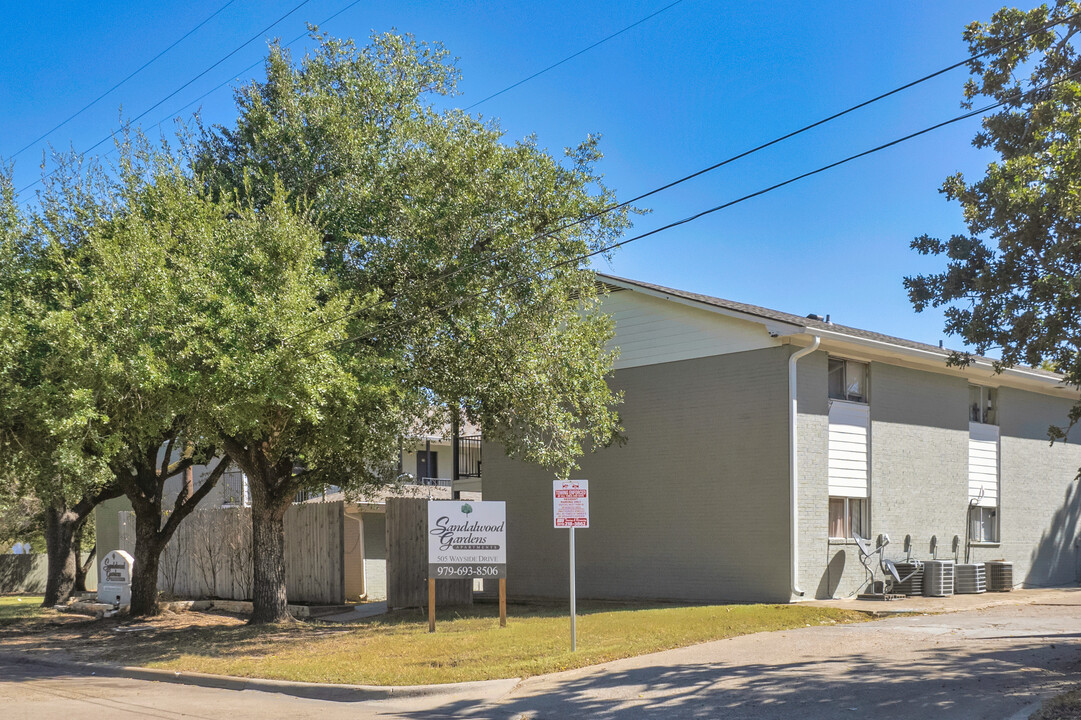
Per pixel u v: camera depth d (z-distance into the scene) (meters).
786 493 17.88
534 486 22.67
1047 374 23.33
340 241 16.73
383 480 20.16
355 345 15.89
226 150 18.80
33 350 14.92
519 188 16.33
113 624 20.16
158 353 13.67
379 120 18.05
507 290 16.53
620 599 20.53
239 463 17.86
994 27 11.14
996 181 10.89
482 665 12.23
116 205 16.23
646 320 20.77
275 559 18.11
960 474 21.66
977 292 10.96
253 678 12.38
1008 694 8.99
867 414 19.69
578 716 9.55
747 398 18.73
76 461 14.59
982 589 20.16
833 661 11.16
